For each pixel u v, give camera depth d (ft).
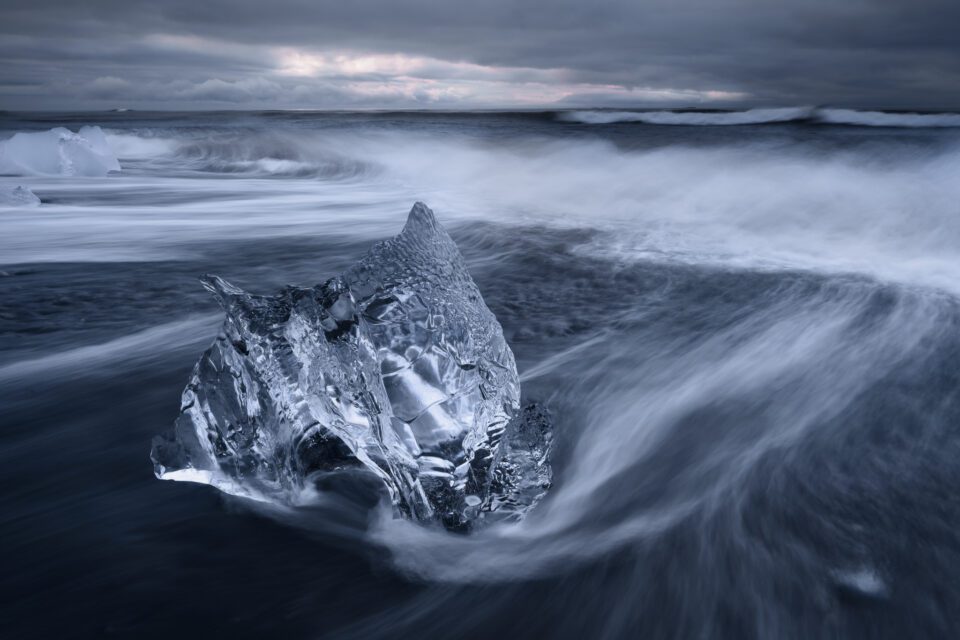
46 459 8.34
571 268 19.40
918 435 8.86
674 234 24.58
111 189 41.86
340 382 6.77
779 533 6.73
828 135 55.36
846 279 17.61
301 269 20.24
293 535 6.78
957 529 6.72
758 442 8.80
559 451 8.59
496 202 34.37
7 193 32.09
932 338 12.96
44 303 15.57
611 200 33.14
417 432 6.72
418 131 89.04
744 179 34.53
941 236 22.34
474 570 6.33
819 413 9.63
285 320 7.01
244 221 29.48
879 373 11.16
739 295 16.24
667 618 5.69
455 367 6.97
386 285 6.94
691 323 14.07
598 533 6.88
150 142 87.61
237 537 6.73
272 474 7.25
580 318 14.44
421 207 7.60
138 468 8.07
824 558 6.31
